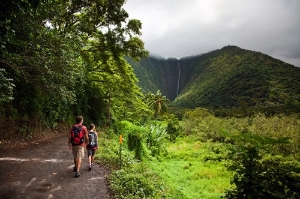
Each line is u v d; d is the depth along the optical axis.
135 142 16.55
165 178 12.73
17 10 7.33
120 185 6.61
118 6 17.45
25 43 8.04
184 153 22.94
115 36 18.42
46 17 9.64
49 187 6.25
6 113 10.95
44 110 14.51
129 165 9.18
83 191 6.15
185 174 15.91
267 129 22.81
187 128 37.78
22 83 12.07
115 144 13.70
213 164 19.34
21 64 9.41
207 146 25.42
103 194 6.06
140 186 6.80
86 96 21.14
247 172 4.81
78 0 16.48
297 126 21.27
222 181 14.56
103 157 9.59
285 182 4.56
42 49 8.65
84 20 18.03
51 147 10.99
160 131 23.12
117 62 19.94
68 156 9.55
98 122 23.39
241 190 4.86
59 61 9.41
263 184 4.52
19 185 6.20
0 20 6.92
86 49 19.80
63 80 10.34
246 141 5.20
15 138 11.09
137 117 31.34
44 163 8.29
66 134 15.95
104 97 25.05
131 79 22.25
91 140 8.09
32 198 5.52
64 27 17.11
